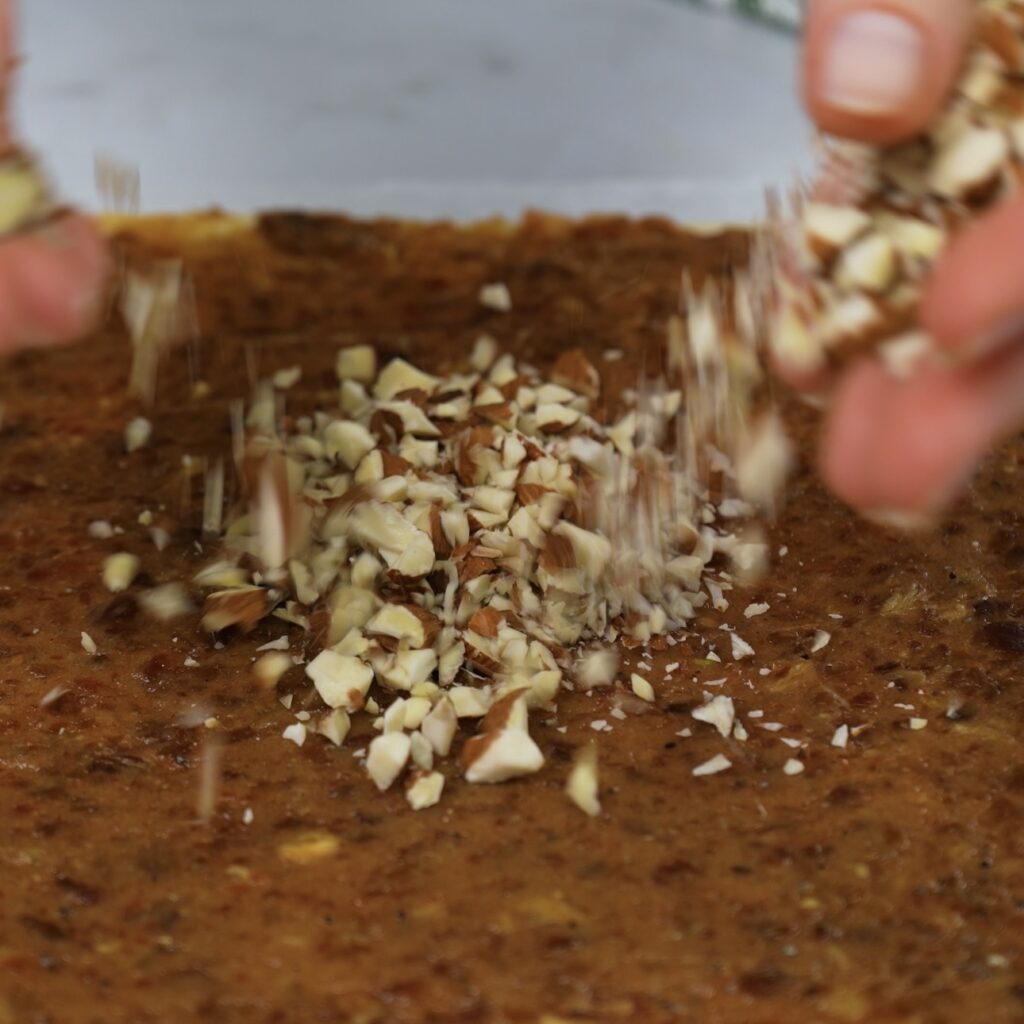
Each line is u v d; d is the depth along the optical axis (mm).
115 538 555
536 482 546
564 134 847
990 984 451
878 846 477
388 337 636
